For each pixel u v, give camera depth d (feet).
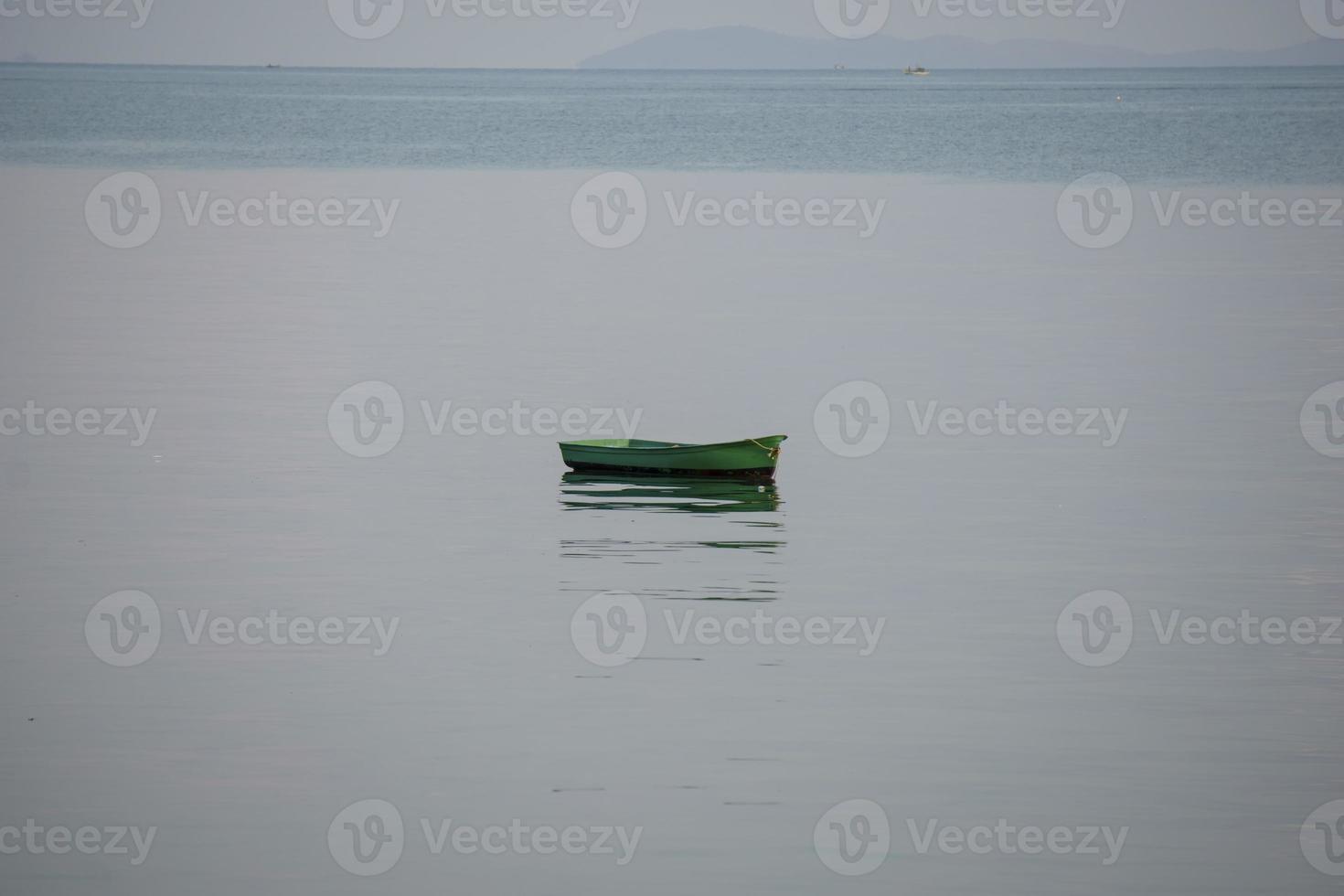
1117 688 173.68
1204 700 170.50
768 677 176.35
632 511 241.76
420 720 165.89
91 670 178.81
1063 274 478.59
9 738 161.79
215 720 165.99
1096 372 336.49
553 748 159.12
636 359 350.64
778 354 355.77
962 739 161.38
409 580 208.23
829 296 440.45
